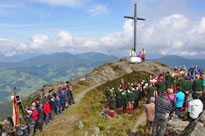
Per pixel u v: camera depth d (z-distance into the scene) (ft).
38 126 47.11
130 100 58.34
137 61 151.33
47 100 56.03
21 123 43.16
